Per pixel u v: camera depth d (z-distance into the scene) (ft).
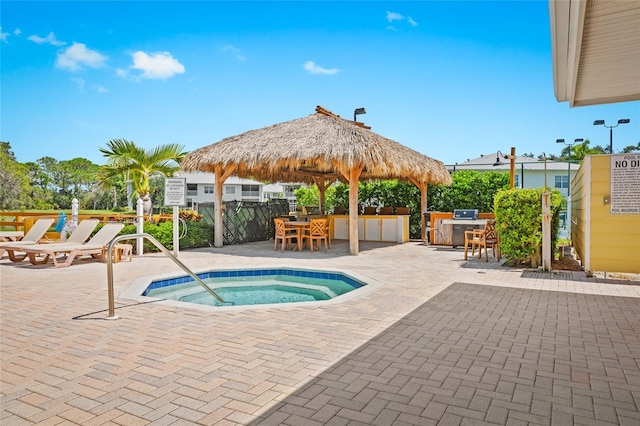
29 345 13.11
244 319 15.99
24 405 9.08
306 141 36.63
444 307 17.87
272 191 183.83
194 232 43.93
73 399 9.35
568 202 44.09
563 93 23.67
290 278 29.78
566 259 34.17
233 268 29.53
